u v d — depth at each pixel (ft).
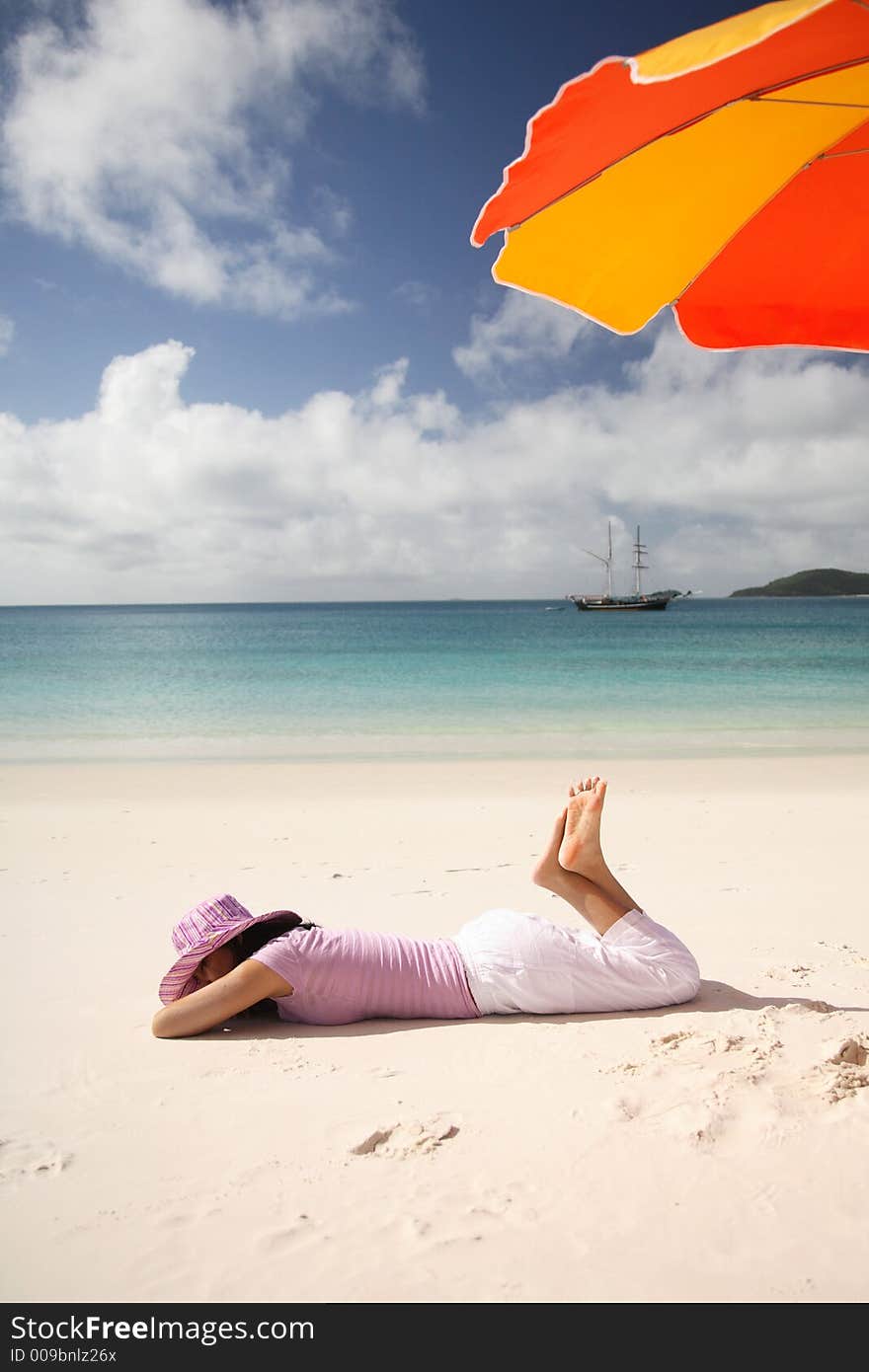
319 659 122.72
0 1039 12.00
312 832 27.02
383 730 54.24
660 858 23.12
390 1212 7.91
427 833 26.86
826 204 10.11
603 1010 12.73
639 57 7.07
